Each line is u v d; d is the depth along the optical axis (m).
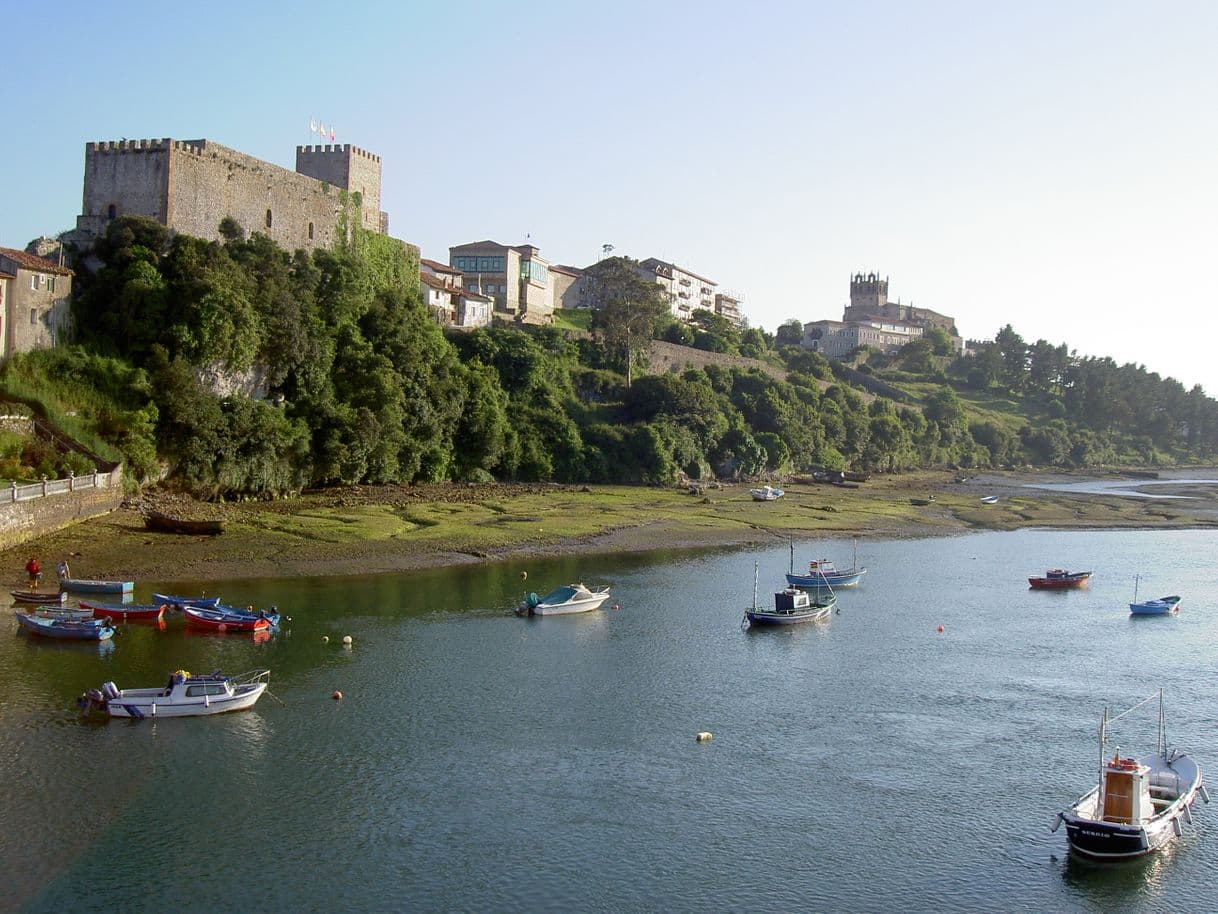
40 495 89.06
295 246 150.25
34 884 38.12
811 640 75.69
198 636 69.94
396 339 145.25
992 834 43.69
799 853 41.75
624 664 67.50
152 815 43.59
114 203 129.12
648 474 176.00
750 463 199.12
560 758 50.88
